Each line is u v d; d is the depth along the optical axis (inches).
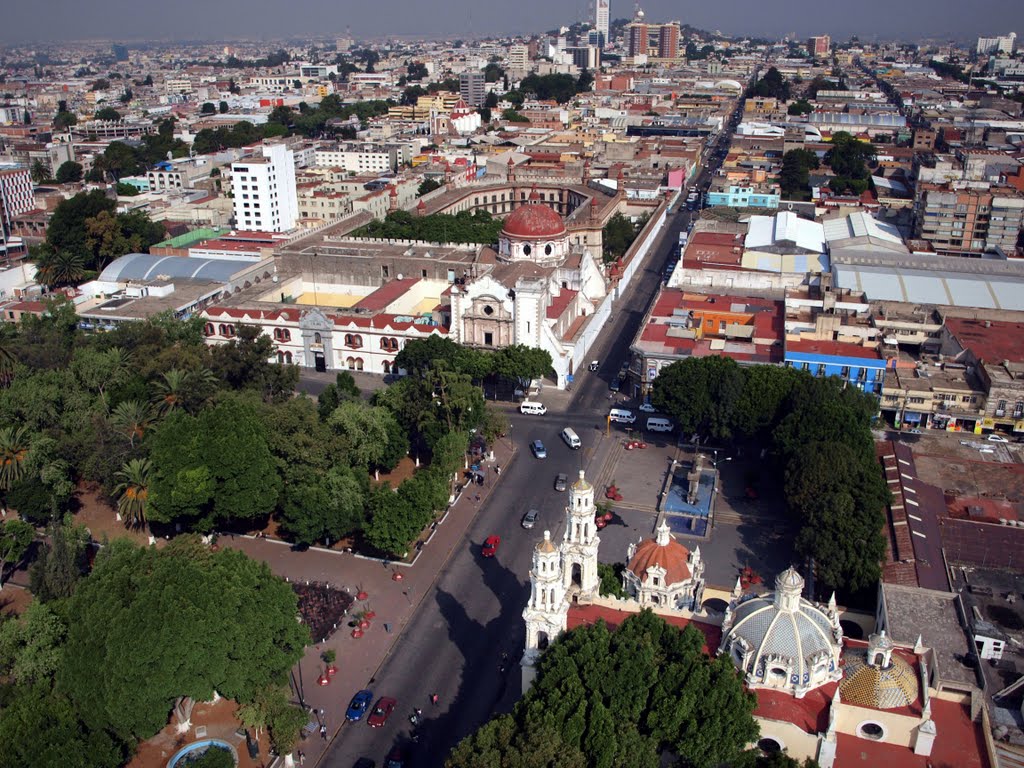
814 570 4955.7
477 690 4456.2
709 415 6574.8
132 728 3912.4
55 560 4675.2
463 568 5438.0
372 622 4953.3
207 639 3924.7
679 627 3887.8
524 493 6294.3
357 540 5753.0
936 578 4682.6
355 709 4276.6
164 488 5344.5
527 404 7529.5
